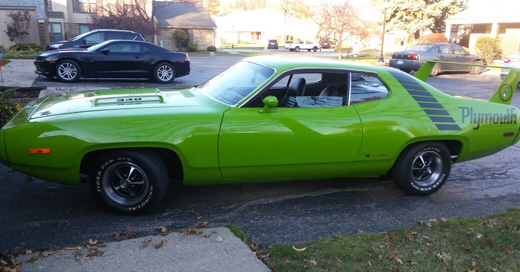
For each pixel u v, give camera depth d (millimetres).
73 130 3643
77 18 32875
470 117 4633
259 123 3975
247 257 3223
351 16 34812
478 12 28594
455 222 4027
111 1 32688
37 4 26734
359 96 4383
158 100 4336
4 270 2924
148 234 3641
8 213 3957
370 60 32719
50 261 3092
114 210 3975
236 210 4266
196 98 4465
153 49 13469
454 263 3279
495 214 4273
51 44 18516
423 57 19656
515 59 16344
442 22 39156
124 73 13094
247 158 3992
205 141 3852
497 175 5766
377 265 3211
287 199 4605
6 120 5352
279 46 64938
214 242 3445
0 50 25906
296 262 3191
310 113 4164
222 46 65125
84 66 12469
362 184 5176
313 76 4527
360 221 4090
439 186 4781
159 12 41812
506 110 4844
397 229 3904
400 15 39031
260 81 4254
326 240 3586
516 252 3488
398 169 4598
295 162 4141
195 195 4629
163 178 3945
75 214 4000
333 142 4160
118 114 3795
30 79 12703
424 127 4398
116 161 3818
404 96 4488
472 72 20844
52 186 4676
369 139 4254
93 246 3330
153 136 3719
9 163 3750
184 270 3023
